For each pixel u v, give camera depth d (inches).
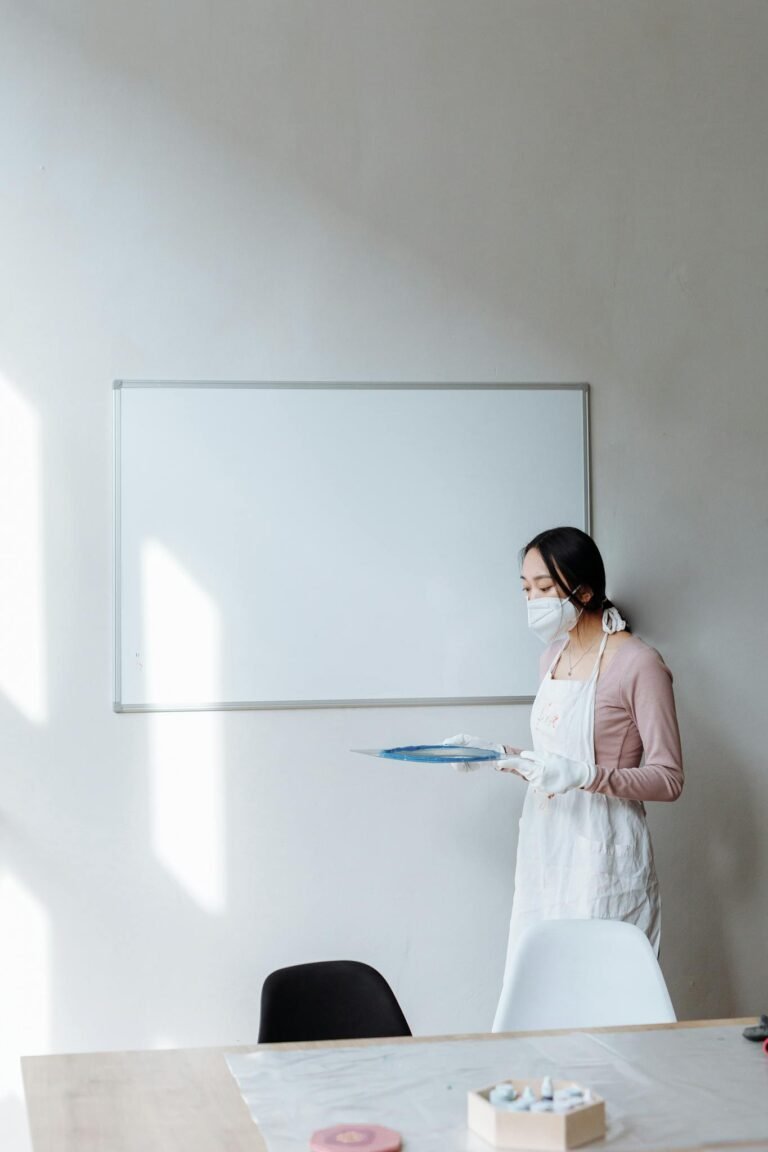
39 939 115.0
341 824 120.3
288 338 121.8
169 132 121.0
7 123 118.5
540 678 121.5
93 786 116.6
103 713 117.0
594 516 126.7
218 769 118.6
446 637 122.7
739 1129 56.7
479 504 124.0
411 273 124.3
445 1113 59.2
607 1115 58.6
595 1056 68.6
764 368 130.4
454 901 121.6
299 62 123.5
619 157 128.8
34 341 117.8
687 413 128.9
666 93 130.1
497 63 127.0
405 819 121.4
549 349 126.4
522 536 124.5
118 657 117.2
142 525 118.3
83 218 119.3
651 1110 59.3
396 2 125.5
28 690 116.1
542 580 106.2
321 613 120.8
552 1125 54.0
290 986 87.6
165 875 117.3
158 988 116.5
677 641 127.8
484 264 125.6
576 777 98.4
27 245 118.2
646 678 102.9
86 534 117.6
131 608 117.7
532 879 105.7
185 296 120.4
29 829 115.4
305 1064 67.7
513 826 122.8
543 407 125.6
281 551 120.4
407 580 122.4
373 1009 88.4
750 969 127.2
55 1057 69.4
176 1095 62.4
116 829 116.7
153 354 119.6
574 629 108.4
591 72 128.8
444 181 125.3
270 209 122.2
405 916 121.0
